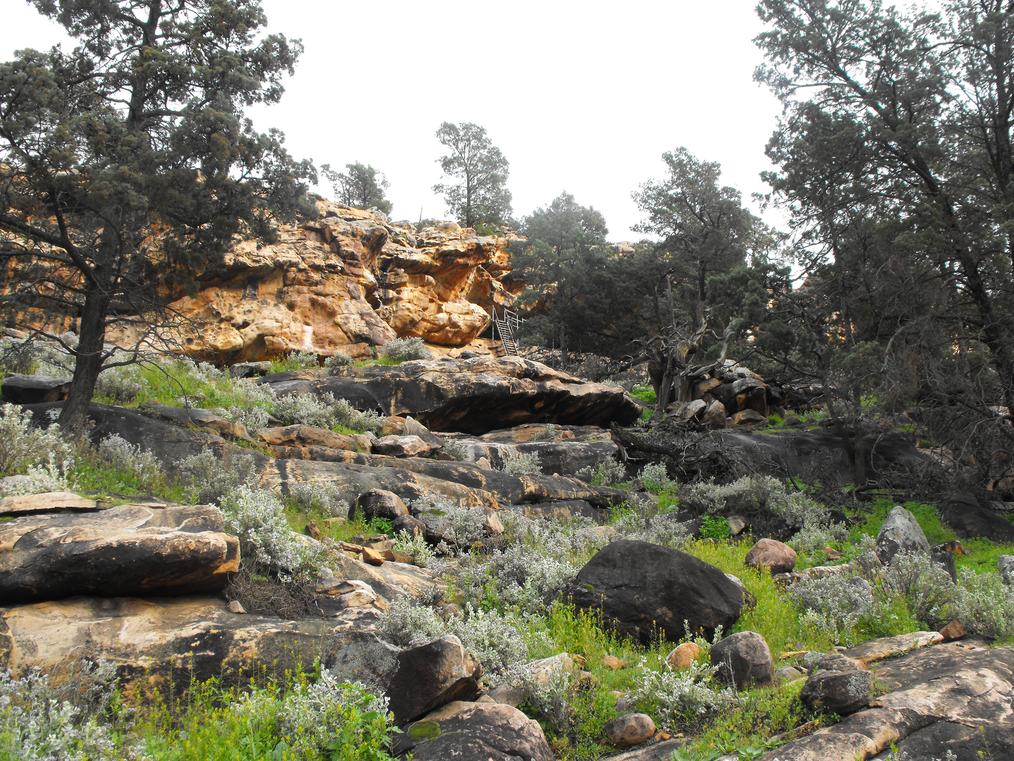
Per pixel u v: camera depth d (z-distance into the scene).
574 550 12.02
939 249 21.11
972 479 19.53
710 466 21.45
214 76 14.47
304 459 14.81
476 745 5.13
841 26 23.25
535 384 24.27
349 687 5.48
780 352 25.62
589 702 6.44
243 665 6.27
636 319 45.66
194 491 11.16
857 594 9.02
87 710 5.31
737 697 6.46
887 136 22.25
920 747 5.32
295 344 29.83
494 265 49.22
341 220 35.50
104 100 15.07
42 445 10.20
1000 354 21.45
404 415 22.05
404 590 8.91
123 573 6.55
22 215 13.80
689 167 42.50
